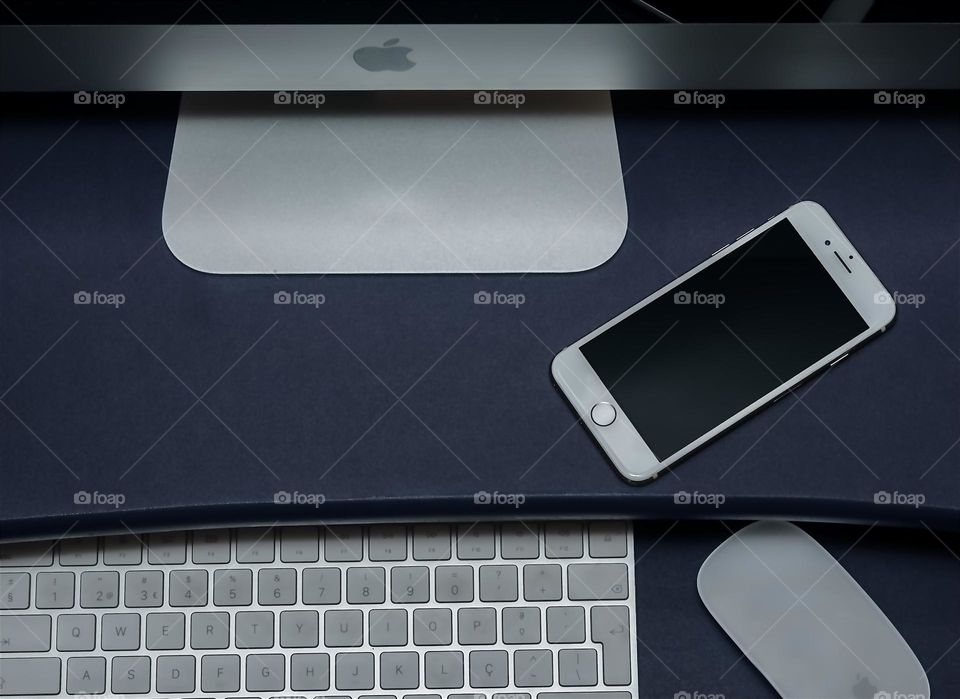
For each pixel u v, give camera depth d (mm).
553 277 579
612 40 548
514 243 584
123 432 542
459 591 532
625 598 534
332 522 528
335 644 525
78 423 544
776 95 620
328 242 584
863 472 533
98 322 566
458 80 587
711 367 551
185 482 531
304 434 542
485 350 562
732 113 620
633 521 545
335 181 597
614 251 583
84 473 532
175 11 534
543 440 540
